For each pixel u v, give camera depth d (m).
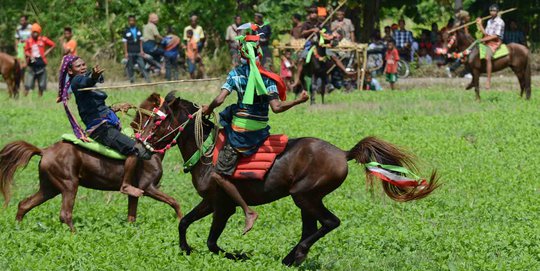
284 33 69.88
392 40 61.00
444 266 20.19
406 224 24.59
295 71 56.12
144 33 62.59
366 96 54.00
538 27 73.62
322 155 20.02
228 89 20.11
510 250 21.55
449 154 35.69
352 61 57.53
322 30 49.91
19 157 24.31
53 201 29.30
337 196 28.83
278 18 68.69
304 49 50.00
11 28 74.56
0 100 54.75
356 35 69.44
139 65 60.88
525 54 50.00
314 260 20.94
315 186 19.98
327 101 52.28
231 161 20.05
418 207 26.86
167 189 31.56
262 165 20.02
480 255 20.98
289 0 69.00
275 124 43.47
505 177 31.14
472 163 33.88
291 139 20.55
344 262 20.81
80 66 24.45
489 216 25.64
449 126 41.88
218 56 67.31
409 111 47.28
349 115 46.06
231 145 20.09
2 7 74.69
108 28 70.62
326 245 22.30
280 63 59.00
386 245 22.23
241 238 22.75
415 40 69.12
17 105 52.44
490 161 34.16
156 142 20.91
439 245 22.05
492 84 59.97
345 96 54.22
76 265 20.14
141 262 20.27
